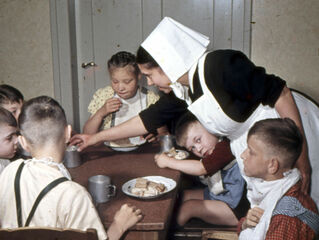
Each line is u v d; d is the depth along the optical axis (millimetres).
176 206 2209
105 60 3223
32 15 3119
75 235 1098
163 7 3049
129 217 1385
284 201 1403
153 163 2025
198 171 1931
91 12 3139
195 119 1976
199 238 1891
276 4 2850
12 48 3201
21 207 1257
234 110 1659
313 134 1767
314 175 1769
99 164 2010
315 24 2828
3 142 1646
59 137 1352
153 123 2109
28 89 3270
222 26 2977
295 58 2910
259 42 2943
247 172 1513
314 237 1388
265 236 1399
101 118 2479
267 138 1428
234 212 2064
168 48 1705
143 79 3043
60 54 3086
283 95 1647
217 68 1639
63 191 1237
